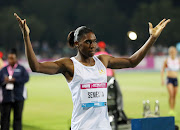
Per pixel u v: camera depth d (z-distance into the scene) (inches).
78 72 222.4
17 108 415.8
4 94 412.2
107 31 4190.5
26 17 3917.3
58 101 841.5
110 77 416.5
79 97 222.8
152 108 705.0
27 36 204.4
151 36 238.4
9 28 3651.6
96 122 223.9
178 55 2556.6
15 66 423.8
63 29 4158.5
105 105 227.9
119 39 4119.1
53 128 515.5
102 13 4269.2
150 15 3747.5
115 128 392.8
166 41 3496.6
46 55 3289.9
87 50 222.2
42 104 789.9
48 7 4269.2
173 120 274.2
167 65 651.5
